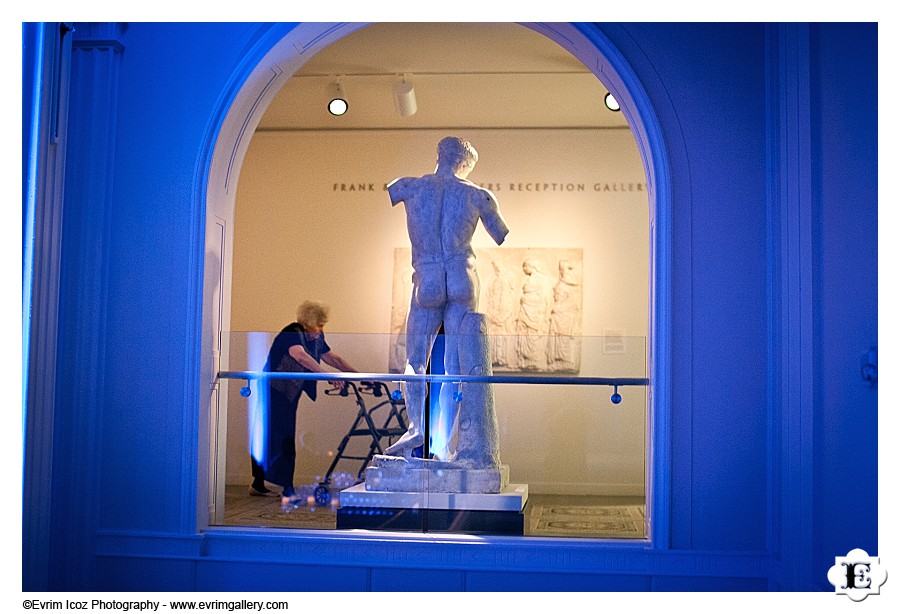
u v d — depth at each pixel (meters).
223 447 5.02
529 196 8.99
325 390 5.02
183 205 4.96
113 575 4.85
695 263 4.73
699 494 4.66
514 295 8.92
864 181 3.62
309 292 9.14
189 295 4.91
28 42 4.54
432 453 4.96
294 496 4.98
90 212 4.98
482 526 4.85
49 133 4.77
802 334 4.30
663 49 4.82
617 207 8.95
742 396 4.68
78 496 4.86
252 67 4.97
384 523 4.91
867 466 3.60
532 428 4.94
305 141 9.23
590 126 8.98
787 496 4.42
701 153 4.77
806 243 4.28
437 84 7.98
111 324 4.95
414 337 5.02
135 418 4.89
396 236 9.12
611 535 4.82
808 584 4.20
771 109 4.71
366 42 7.08
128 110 5.04
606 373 4.91
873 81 3.53
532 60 7.40
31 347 4.59
